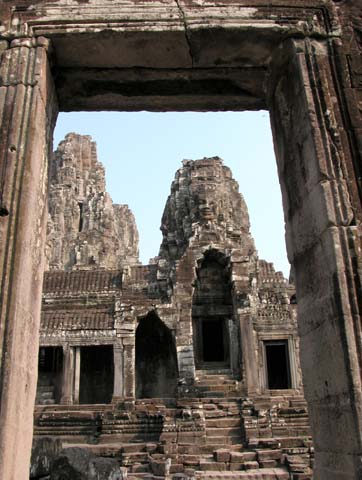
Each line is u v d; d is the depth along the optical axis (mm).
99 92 7191
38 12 6348
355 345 4977
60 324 29562
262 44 6500
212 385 26891
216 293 30750
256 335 30266
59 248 60750
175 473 16797
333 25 6469
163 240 37781
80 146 73312
